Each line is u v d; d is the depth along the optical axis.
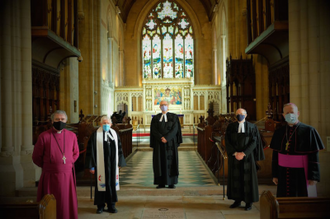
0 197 6.24
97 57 18.44
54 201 3.19
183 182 7.00
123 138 10.09
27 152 6.87
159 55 31.50
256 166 5.27
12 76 6.78
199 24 30.95
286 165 3.88
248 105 14.35
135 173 8.32
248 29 11.59
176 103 24.31
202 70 30.75
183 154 12.38
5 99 6.63
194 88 24.56
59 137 4.10
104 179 4.92
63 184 4.00
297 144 3.83
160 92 24.34
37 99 9.64
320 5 6.20
